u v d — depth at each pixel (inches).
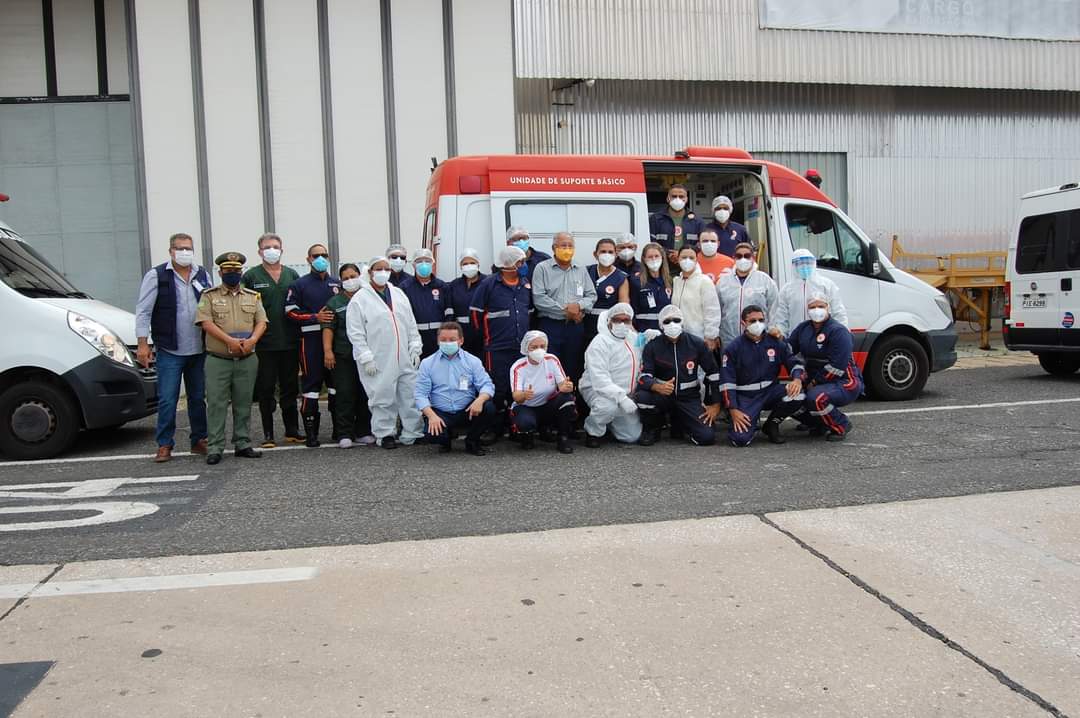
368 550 181.0
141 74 498.9
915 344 365.7
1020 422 306.8
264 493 233.1
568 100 582.6
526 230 308.0
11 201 528.7
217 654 133.2
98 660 131.6
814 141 622.8
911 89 637.9
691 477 238.4
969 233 655.1
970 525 188.1
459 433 318.3
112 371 292.8
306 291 303.9
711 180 382.3
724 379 283.9
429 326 305.7
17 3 524.1
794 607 146.2
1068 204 424.5
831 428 285.6
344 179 518.0
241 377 280.7
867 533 183.9
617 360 286.4
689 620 141.8
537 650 132.4
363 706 117.3
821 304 281.9
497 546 181.3
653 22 584.4
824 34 609.6
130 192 533.6
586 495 221.1
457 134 526.6
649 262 302.5
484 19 527.5
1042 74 645.9
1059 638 134.0
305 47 511.2
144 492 236.5
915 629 137.4
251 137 507.8
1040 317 438.9
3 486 247.3
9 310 286.8
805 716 113.0
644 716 113.6
